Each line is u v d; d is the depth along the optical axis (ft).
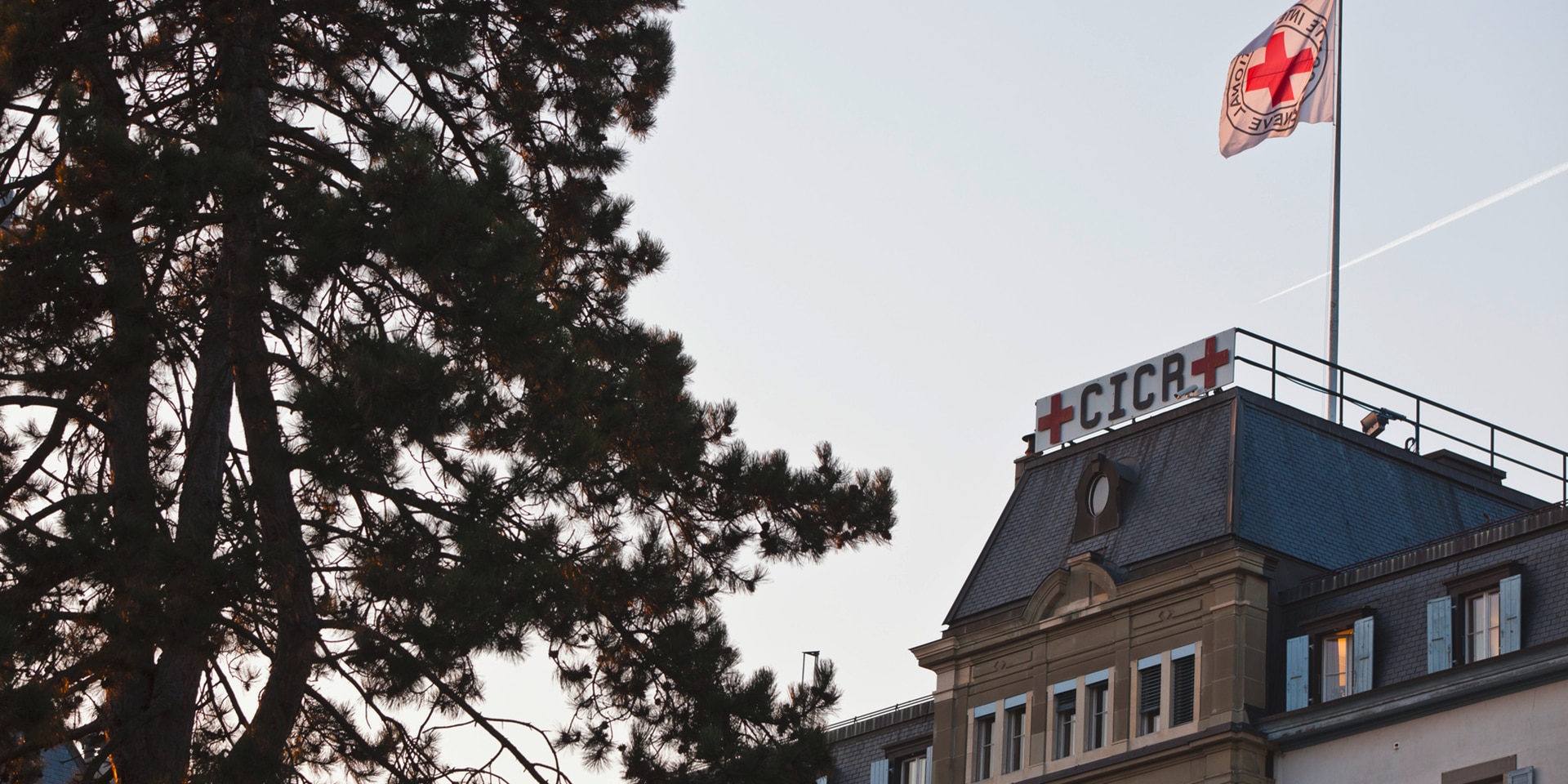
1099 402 164.66
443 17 93.71
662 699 89.86
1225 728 138.31
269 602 79.20
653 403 93.50
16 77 83.20
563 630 85.25
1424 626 135.13
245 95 89.04
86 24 85.97
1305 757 137.90
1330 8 186.50
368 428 77.61
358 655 79.56
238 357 82.79
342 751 86.58
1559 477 163.12
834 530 95.45
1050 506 163.63
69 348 79.36
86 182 78.79
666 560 89.71
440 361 78.74
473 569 78.64
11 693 74.90
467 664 80.74
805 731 88.63
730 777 86.43
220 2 87.10
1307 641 140.97
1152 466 156.87
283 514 80.23
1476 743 128.98
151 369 81.66
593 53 102.17
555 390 84.17
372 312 84.17
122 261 81.56
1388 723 133.90
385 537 79.61
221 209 85.35
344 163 89.35
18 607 76.07
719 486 94.32
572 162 98.89
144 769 79.20
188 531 77.61
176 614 75.36
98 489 83.05
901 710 172.65
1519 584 131.13
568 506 85.40
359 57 93.66
